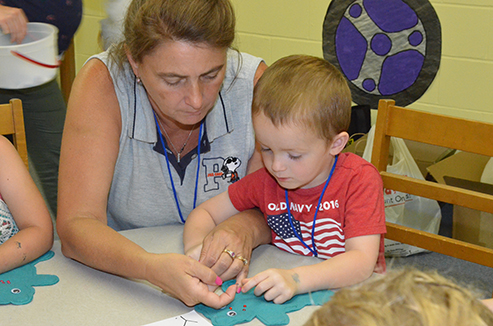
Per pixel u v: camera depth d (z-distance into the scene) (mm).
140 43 1006
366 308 395
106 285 982
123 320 876
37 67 1849
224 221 1170
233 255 1043
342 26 2580
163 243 1178
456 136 1253
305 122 998
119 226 1438
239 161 1331
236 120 1304
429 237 1282
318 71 1051
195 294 897
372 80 2602
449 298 405
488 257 1210
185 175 1307
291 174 1052
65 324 858
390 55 2523
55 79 2094
